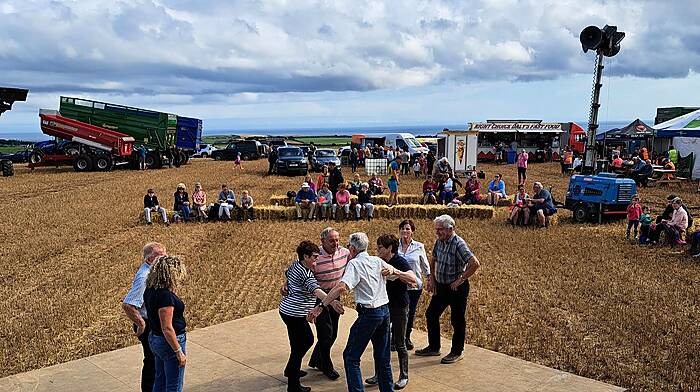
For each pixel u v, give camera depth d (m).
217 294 9.95
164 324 4.89
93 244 14.28
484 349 7.28
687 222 13.61
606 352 7.22
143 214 17.81
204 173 32.53
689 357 6.98
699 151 27.03
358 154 36.53
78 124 33.16
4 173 30.55
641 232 13.88
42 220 17.42
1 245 13.89
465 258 6.64
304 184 18.23
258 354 7.22
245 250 13.51
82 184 26.92
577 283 10.39
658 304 9.18
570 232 15.38
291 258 12.63
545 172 32.59
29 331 8.09
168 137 35.94
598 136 32.94
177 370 5.09
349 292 10.04
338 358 7.07
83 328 8.34
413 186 26.08
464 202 20.12
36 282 10.73
